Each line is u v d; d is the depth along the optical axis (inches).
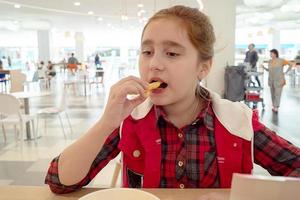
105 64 828.0
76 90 433.7
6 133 197.3
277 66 257.1
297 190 22.8
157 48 34.5
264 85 462.3
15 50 963.3
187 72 34.8
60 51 995.3
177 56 34.4
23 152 156.9
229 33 268.4
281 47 808.9
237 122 39.0
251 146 38.3
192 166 37.6
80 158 33.6
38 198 34.0
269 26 707.4
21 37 938.1
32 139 182.2
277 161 39.6
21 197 34.2
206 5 267.4
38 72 484.1
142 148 38.7
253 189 23.5
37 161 142.6
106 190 28.2
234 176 24.3
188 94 37.2
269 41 816.3
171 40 33.9
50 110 191.9
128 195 28.1
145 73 35.4
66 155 34.5
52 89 457.1
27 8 441.4
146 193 27.8
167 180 37.5
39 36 658.2
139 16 540.1
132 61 921.5
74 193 35.3
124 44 1053.8
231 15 267.4
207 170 37.6
